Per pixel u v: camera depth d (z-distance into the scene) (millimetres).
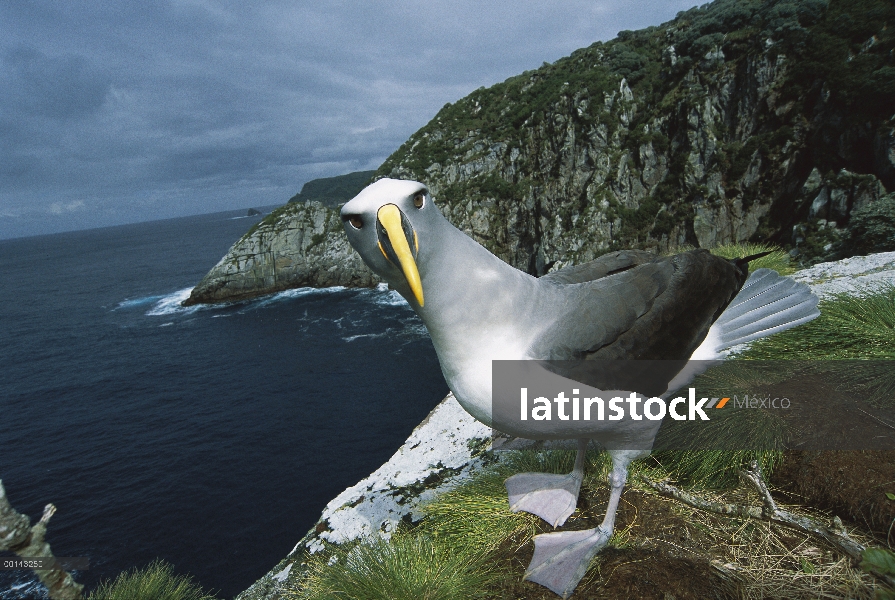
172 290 82375
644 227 49656
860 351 4262
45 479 28438
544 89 64625
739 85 46312
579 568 2902
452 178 65562
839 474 3109
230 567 20531
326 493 24672
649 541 3111
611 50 60406
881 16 39344
